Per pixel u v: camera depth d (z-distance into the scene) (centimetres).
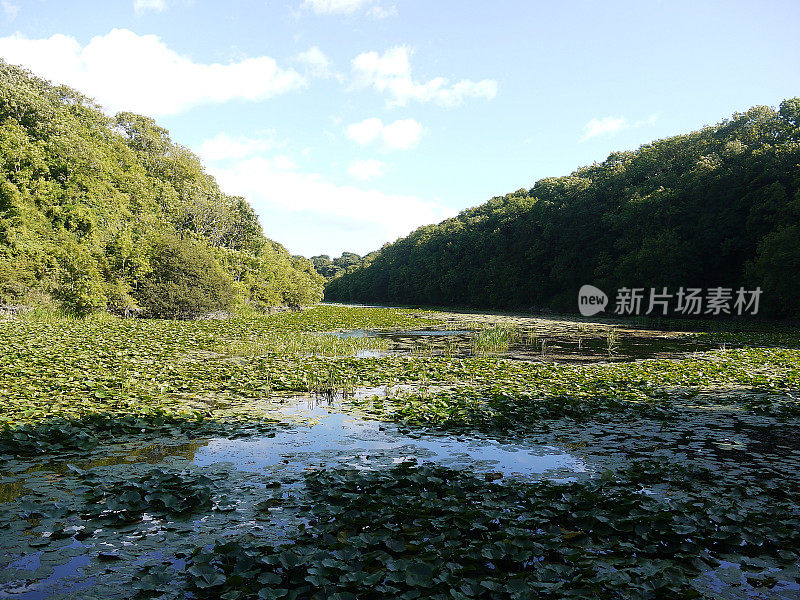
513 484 480
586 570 327
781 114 3644
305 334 2155
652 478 511
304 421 725
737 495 464
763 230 3125
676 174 4003
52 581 311
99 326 1953
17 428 610
